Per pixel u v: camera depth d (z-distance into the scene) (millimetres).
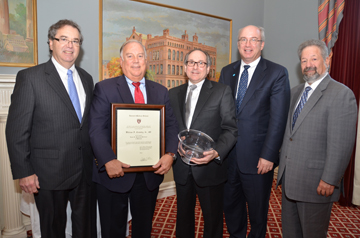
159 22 3219
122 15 2951
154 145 1625
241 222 2184
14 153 1458
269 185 2002
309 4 3752
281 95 1882
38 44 2521
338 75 3361
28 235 2479
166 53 3307
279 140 1850
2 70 2373
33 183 1499
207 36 3680
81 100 1716
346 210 3125
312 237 1658
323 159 1604
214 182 1802
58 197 1603
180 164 1853
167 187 3428
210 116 1819
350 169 3188
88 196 1721
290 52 4043
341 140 1521
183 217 1895
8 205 2342
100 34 2828
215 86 1895
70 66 1682
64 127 1564
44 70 1582
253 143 1934
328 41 3381
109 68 2912
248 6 4152
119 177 1619
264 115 1953
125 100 1638
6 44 2365
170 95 1995
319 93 1629
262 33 2031
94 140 1529
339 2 3260
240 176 2016
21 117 1475
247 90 1975
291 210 1759
